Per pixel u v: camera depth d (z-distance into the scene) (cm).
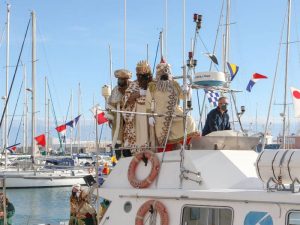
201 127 993
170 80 926
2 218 1260
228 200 730
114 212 862
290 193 688
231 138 870
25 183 3753
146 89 973
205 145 863
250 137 898
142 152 874
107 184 911
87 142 6481
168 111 911
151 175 845
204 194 754
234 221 721
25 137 5759
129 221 841
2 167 4081
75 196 1218
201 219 759
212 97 1074
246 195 714
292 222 676
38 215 2480
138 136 963
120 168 905
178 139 905
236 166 828
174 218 786
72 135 5947
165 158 848
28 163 3906
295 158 695
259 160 730
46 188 3812
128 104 986
